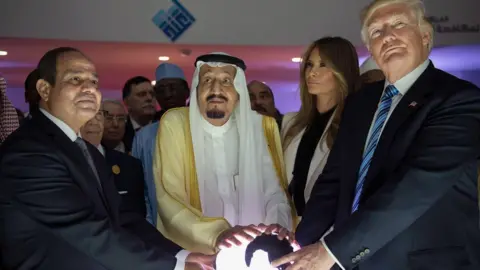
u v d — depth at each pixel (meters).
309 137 3.29
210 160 3.11
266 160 3.18
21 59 9.05
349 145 2.50
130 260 2.36
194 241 2.81
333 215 2.60
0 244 2.26
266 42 7.25
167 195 2.94
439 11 7.30
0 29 6.89
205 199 3.05
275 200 3.11
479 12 7.30
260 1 7.22
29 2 6.92
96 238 2.28
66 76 2.47
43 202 2.21
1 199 2.22
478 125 2.16
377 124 2.40
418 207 2.12
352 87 3.17
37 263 2.23
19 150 2.24
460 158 2.11
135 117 5.57
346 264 2.18
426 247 2.20
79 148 2.43
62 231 2.23
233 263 2.47
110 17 7.05
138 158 3.74
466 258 2.20
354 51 3.23
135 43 7.22
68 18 6.98
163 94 5.11
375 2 2.42
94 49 7.81
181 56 8.47
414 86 2.33
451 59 8.81
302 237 2.66
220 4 7.20
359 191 2.38
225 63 3.05
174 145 3.04
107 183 2.62
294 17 7.25
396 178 2.16
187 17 7.16
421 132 2.20
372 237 2.15
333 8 7.25
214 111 3.01
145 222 2.88
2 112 3.23
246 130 3.10
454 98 2.19
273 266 2.35
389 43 2.34
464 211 2.21
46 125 2.39
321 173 2.82
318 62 3.18
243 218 3.03
